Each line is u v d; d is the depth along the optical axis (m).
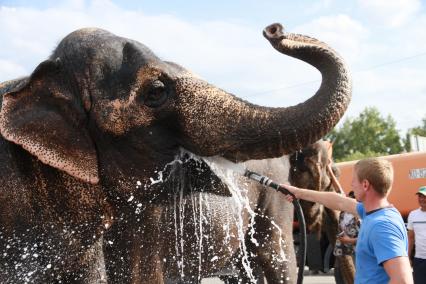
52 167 3.36
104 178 3.37
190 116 3.26
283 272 5.35
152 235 3.69
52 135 3.20
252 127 3.21
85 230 3.48
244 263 5.34
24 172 3.35
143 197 3.47
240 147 3.23
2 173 3.34
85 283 3.61
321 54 3.31
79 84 3.31
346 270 6.35
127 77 3.29
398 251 3.04
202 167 3.49
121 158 3.34
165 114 3.29
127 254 3.69
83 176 3.22
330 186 6.18
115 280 3.72
